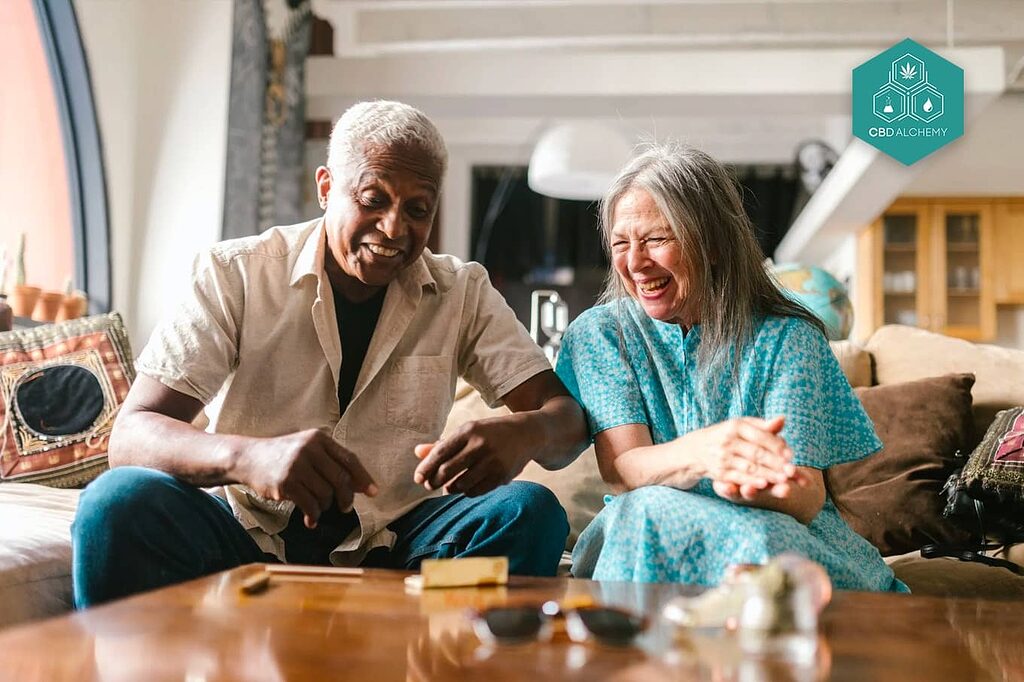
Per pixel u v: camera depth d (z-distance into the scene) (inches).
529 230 362.0
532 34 243.9
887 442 90.5
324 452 52.7
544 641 33.5
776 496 52.6
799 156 309.7
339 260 69.0
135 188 174.1
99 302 165.8
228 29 176.4
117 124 169.0
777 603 33.5
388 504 69.5
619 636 33.0
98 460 98.0
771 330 64.3
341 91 216.4
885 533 85.7
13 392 98.1
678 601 37.5
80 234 165.6
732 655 32.2
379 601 40.2
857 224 281.7
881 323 296.0
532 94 214.2
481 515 64.3
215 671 28.3
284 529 67.7
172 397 64.9
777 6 232.4
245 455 54.8
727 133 338.6
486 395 74.1
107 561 55.3
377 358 70.2
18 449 96.1
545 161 198.1
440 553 65.2
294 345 69.9
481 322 74.5
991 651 33.9
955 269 298.5
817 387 62.7
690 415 64.4
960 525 84.4
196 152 175.0
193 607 37.6
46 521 71.1
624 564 55.3
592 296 360.2
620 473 61.9
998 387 96.9
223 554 61.6
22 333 103.6
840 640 35.1
